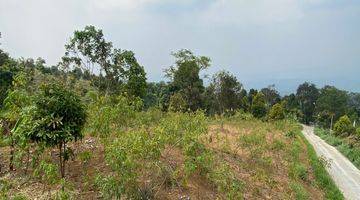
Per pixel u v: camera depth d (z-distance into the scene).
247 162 15.30
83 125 8.91
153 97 49.97
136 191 8.83
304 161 23.11
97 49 32.81
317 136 56.62
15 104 9.30
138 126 12.19
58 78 11.52
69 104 8.39
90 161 10.20
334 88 96.00
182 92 48.81
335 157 32.28
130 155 8.46
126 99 12.95
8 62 26.00
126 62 33.22
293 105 109.00
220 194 10.69
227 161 14.38
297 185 14.98
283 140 25.36
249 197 11.78
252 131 21.06
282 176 16.16
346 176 23.80
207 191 10.58
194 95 48.91
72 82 11.61
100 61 33.09
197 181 10.88
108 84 33.06
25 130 8.27
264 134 21.33
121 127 11.65
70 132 8.45
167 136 10.50
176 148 12.49
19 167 9.71
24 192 8.55
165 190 9.84
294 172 16.52
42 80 10.16
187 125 12.23
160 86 56.56
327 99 92.31
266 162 16.12
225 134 19.81
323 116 88.62
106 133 10.16
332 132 57.22
